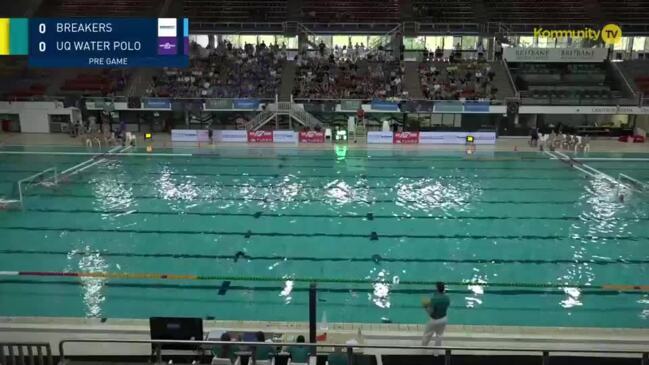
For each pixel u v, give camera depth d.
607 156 23.66
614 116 28.97
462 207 16.16
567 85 30.50
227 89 29.44
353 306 10.23
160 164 21.53
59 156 22.95
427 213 15.59
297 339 7.64
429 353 8.06
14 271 11.50
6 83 30.23
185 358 7.50
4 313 9.79
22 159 22.30
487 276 11.55
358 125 28.14
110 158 22.64
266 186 18.31
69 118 28.47
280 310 10.06
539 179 19.55
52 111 28.27
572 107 27.61
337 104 27.80
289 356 7.07
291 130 27.03
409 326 9.26
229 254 12.62
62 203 16.27
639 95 27.66
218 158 22.73
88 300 10.36
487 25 32.09
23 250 12.70
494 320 9.71
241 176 19.66
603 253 12.80
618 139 27.88
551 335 8.92
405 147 25.59
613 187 18.48
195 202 16.45
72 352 8.18
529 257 12.54
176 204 16.23
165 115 29.05
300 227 14.38
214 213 15.45
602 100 27.48
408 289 10.95
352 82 29.94
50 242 13.21
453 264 12.12
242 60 31.70
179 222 14.69
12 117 28.62
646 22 32.28
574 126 28.80
